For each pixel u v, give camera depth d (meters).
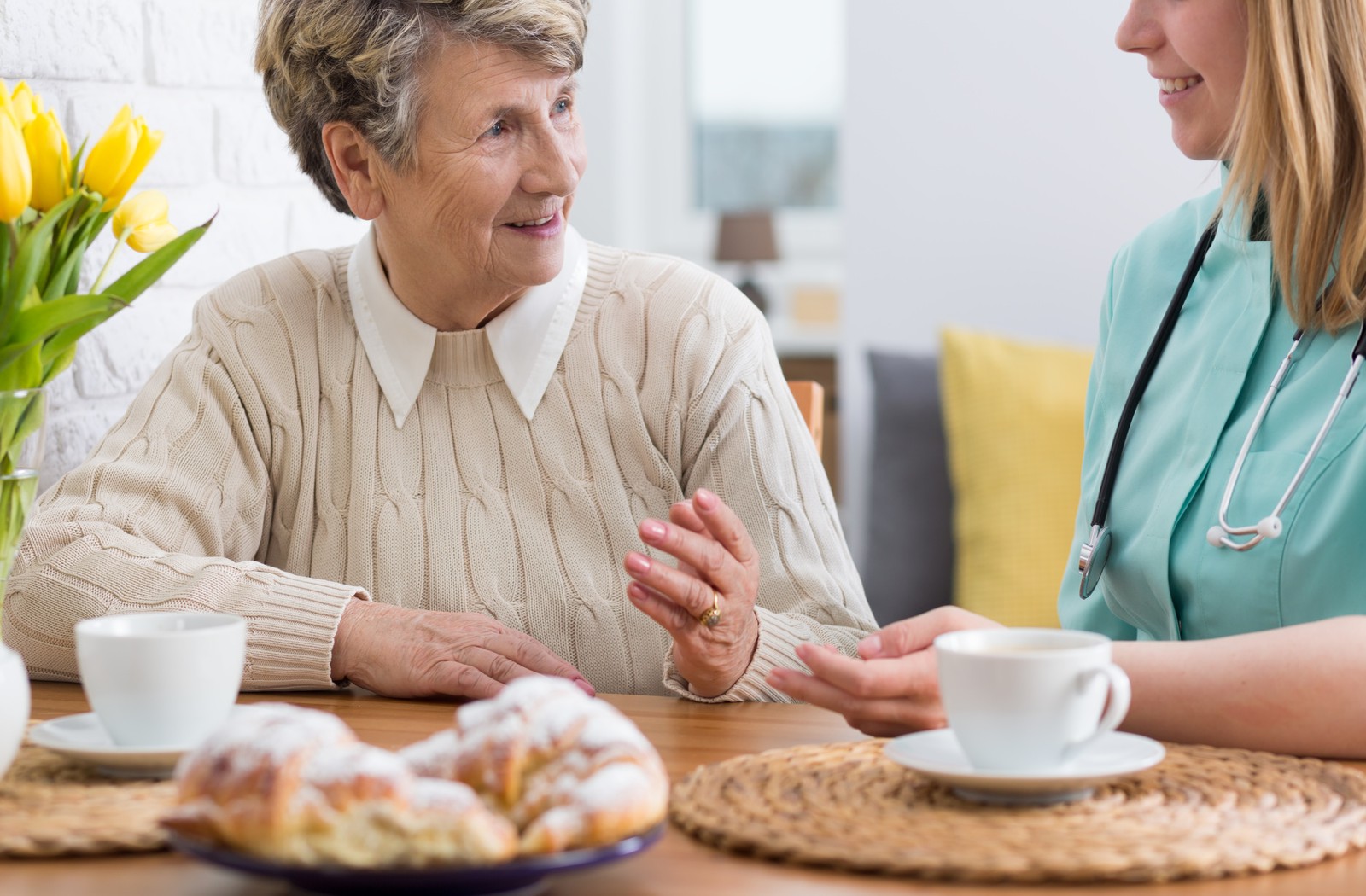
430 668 1.17
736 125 4.79
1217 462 1.25
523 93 1.33
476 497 1.45
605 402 1.47
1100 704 0.79
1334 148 1.16
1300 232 1.18
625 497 1.46
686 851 0.75
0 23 1.49
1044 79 3.33
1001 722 0.78
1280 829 0.75
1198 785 0.83
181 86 1.71
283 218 1.87
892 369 3.33
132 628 0.89
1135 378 1.36
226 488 1.46
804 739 1.01
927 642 0.97
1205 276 1.34
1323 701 0.91
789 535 1.41
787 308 4.67
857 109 3.47
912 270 3.47
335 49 1.34
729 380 1.46
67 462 1.62
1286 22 1.15
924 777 0.85
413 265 1.44
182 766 0.67
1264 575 1.19
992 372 3.18
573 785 0.66
